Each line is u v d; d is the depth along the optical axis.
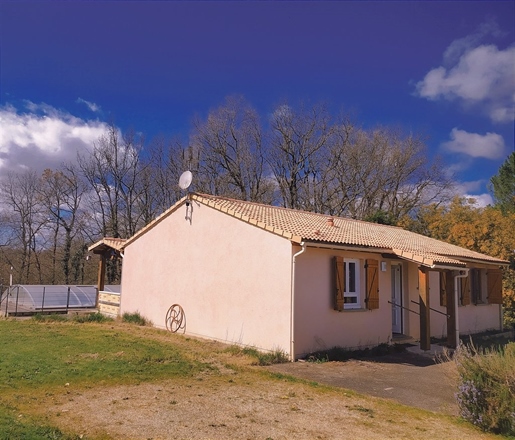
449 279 14.46
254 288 12.51
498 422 6.33
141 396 7.50
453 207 27.19
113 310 19.17
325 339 12.05
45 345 12.00
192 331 14.50
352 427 6.32
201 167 37.59
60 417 6.32
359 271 13.58
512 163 32.91
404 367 11.11
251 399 7.54
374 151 37.25
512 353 7.06
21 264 39.78
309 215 17.91
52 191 39.75
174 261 15.75
